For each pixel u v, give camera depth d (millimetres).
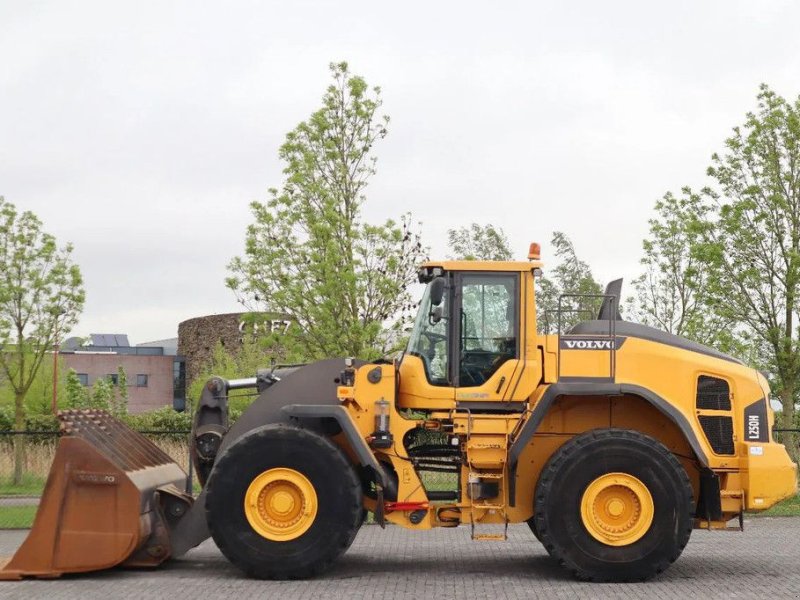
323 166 22906
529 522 13828
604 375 12312
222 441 12492
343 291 21828
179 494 12320
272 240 22375
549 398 11906
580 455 11625
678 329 25297
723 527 12250
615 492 11641
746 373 12461
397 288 22141
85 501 11695
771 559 13344
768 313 22500
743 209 22312
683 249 25250
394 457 12336
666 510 11547
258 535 11617
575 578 11625
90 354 59500
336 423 12477
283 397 12469
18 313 25391
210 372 40031
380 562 13094
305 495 11664
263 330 22562
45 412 36500
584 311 12883
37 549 11641
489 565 12828
